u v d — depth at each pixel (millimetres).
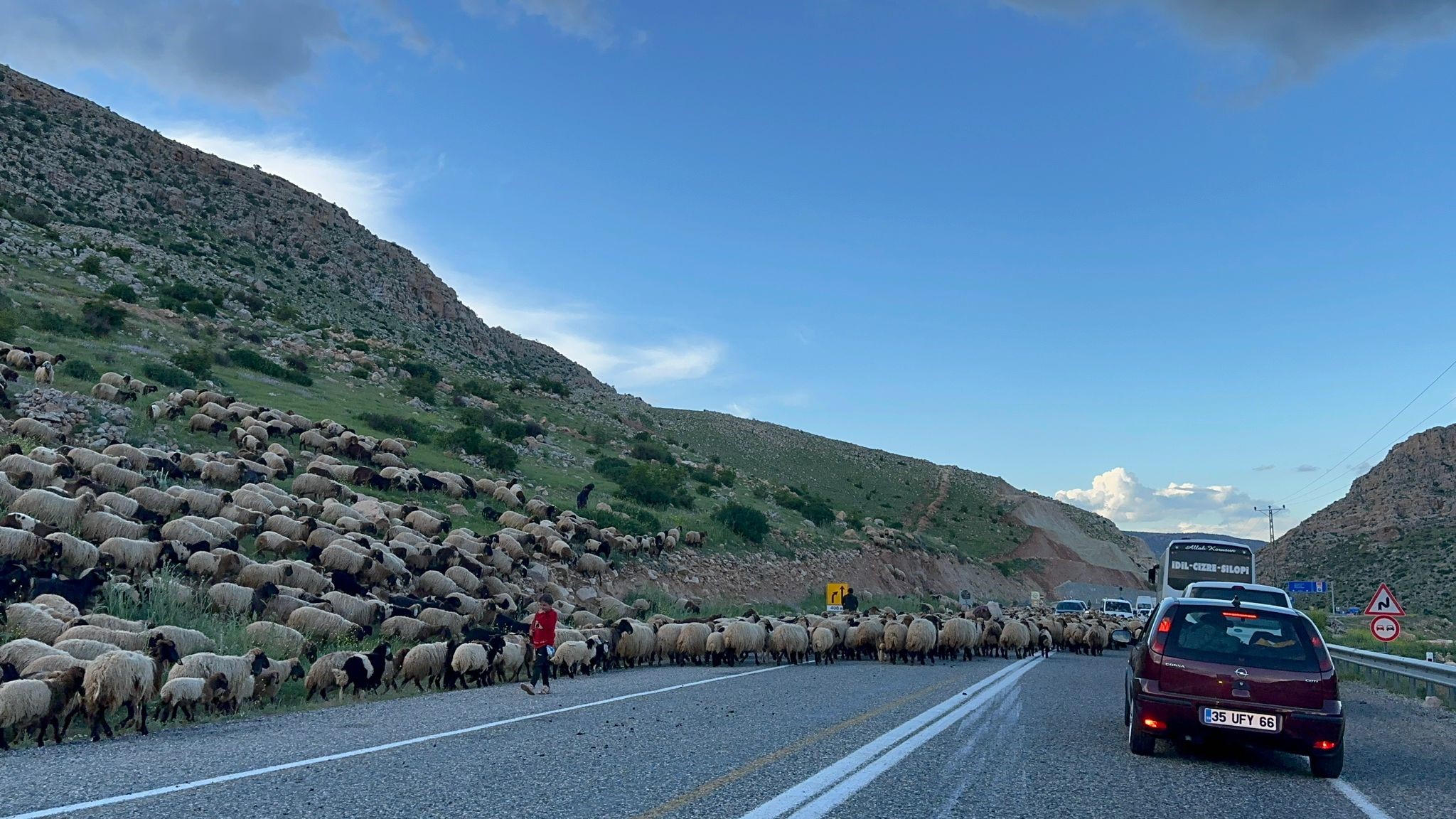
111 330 47531
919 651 21922
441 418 57188
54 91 98812
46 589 14484
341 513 26641
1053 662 24266
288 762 7910
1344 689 19391
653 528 44594
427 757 8164
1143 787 7668
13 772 7559
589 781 7184
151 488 22375
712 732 9688
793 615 32969
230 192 106000
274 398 45656
